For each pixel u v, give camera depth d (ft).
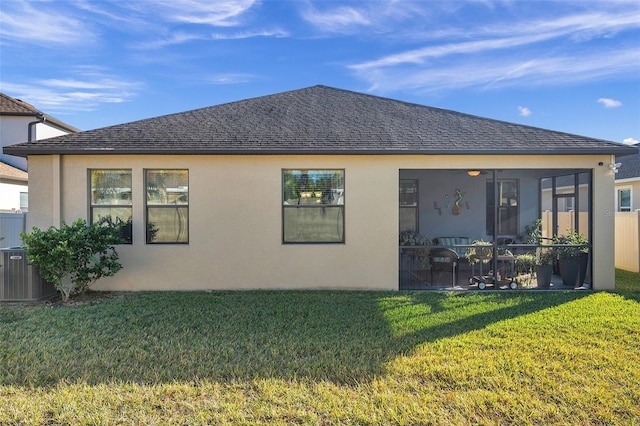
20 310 21.95
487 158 27.20
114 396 12.01
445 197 40.16
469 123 31.22
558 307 22.13
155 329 18.39
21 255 24.26
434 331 18.04
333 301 23.91
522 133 29.07
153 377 13.30
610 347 15.89
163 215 27.86
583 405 11.52
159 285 27.50
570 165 27.22
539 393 12.24
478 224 40.29
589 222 27.78
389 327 18.67
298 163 27.48
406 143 27.27
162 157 27.32
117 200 27.71
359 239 27.58
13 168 52.01
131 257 27.37
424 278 29.27
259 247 27.61
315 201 28.02
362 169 27.48
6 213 34.32
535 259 28.48
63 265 23.35
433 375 13.44
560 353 15.28
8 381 12.98
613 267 27.35
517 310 21.58
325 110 34.09
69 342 16.61
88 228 24.50
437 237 39.68
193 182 27.45
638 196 48.08
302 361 14.62
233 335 17.56
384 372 13.69
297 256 27.66
